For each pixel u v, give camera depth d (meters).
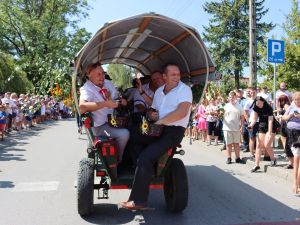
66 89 9.59
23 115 21.25
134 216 6.31
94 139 6.12
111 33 6.84
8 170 9.75
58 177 8.97
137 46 8.42
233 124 10.70
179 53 7.50
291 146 7.77
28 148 13.64
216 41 49.97
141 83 7.34
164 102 6.05
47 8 44.41
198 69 6.95
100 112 6.21
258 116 9.65
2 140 15.78
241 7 49.84
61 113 34.38
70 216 6.30
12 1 43.22
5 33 42.91
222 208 6.73
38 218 6.22
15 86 28.75
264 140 9.61
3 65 28.34
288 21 20.25
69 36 42.88
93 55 7.91
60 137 17.38
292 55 16.58
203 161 11.16
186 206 6.34
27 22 41.44
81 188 5.98
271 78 17.34
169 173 6.44
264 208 6.73
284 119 7.84
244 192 7.77
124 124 6.28
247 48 48.28
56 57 10.69
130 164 6.45
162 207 6.79
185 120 5.94
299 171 7.65
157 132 5.85
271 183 8.51
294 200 7.22
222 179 8.88
